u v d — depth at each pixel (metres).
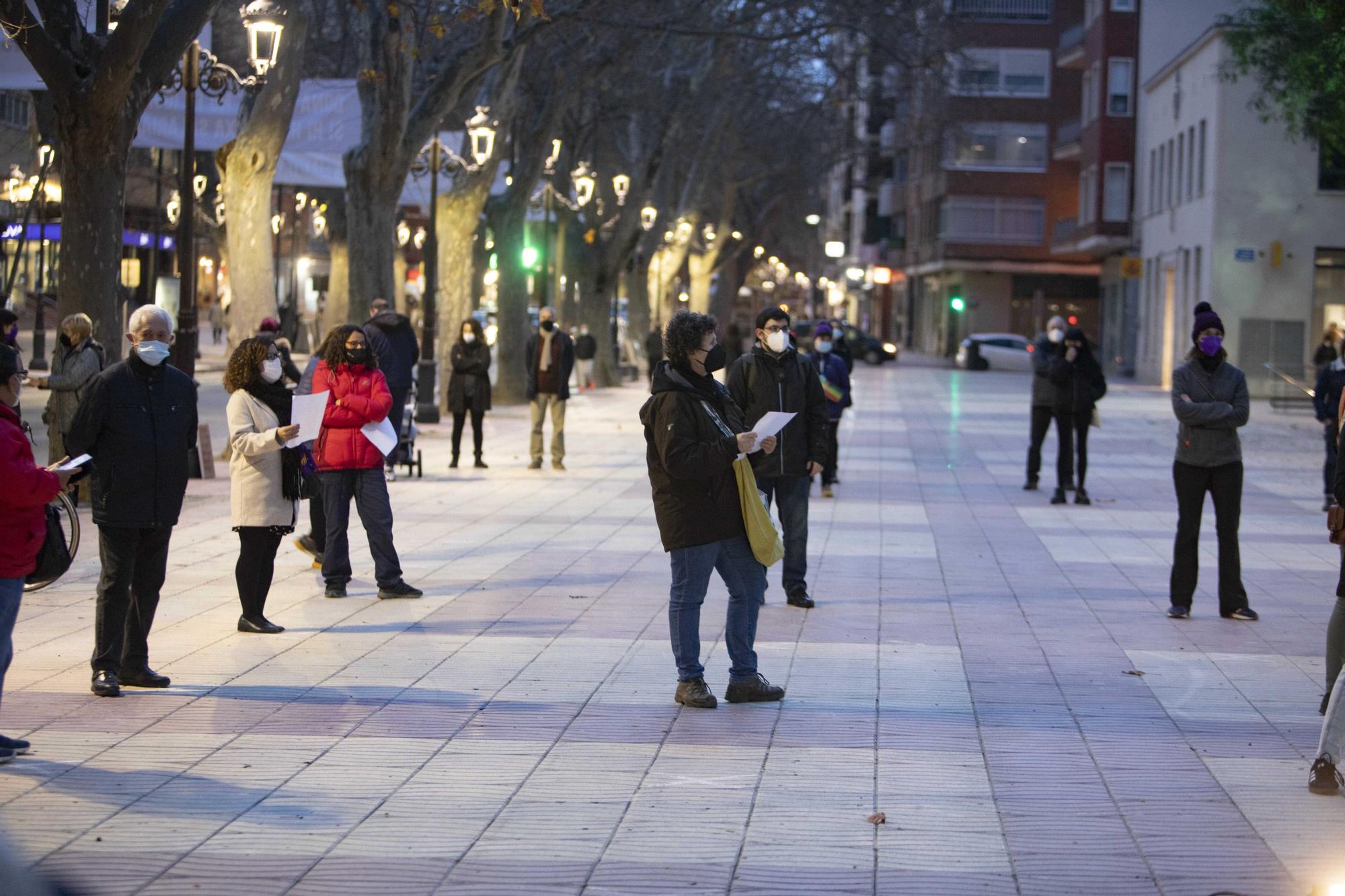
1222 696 8.02
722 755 6.77
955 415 32.84
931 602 10.78
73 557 11.63
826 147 52.06
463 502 16.38
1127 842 5.68
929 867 5.37
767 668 8.56
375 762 6.57
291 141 22.28
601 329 39.75
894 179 85.44
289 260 53.78
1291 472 21.59
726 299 69.44
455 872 5.25
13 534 6.22
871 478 19.80
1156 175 49.81
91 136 14.06
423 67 23.47
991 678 8.37
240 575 9.27
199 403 29.75
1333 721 6.28
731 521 7.57
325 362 10.59
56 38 13.80
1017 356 60.03
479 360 19.81
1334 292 41.28
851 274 70.38
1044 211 67.38
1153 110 50.31
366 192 21.95
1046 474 20.47
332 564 10.62
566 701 7.70
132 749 6.71
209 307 65.69
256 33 17.20
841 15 27.58
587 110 35.19
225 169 19.88
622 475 19.39
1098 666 8.72
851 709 7.64
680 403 7.39
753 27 29.98
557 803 6.04
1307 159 41.00
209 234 38.81
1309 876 5.33
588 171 34.06
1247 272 41.28
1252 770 6.65
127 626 7.85
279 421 9.27
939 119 40.44
